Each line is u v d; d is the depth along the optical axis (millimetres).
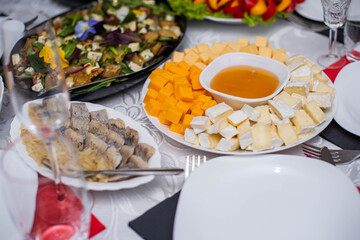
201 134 1106
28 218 824
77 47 1560
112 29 1698
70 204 872
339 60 1497
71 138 1085
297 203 939
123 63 1488
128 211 992
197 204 916
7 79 1001
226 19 1668
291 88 1195
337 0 1327
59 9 1930
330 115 1172
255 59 1359
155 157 1046
